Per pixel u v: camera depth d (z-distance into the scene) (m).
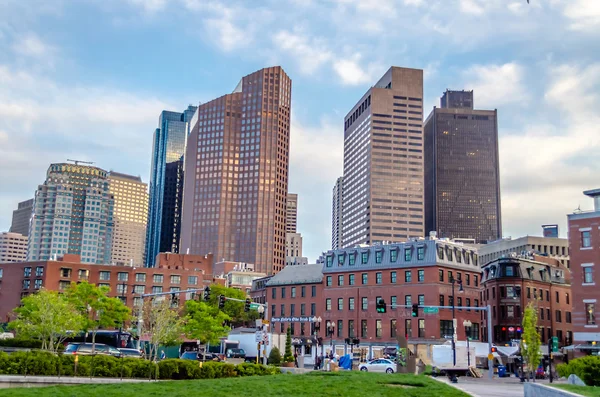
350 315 124.00
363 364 77.94
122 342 113.69
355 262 126.81
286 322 135.88
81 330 107.44
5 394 28.22
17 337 102.25
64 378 39.56
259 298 169.38
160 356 104.06
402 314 115.94
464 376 76.50
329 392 30.83
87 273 162.38
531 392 33.12
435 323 111.12
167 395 28.91
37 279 159.75
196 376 45.97
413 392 31.59
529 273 118.56
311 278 135.00
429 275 114.19
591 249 83.06
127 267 164.50
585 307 82.31
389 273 120.12
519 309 114.12
